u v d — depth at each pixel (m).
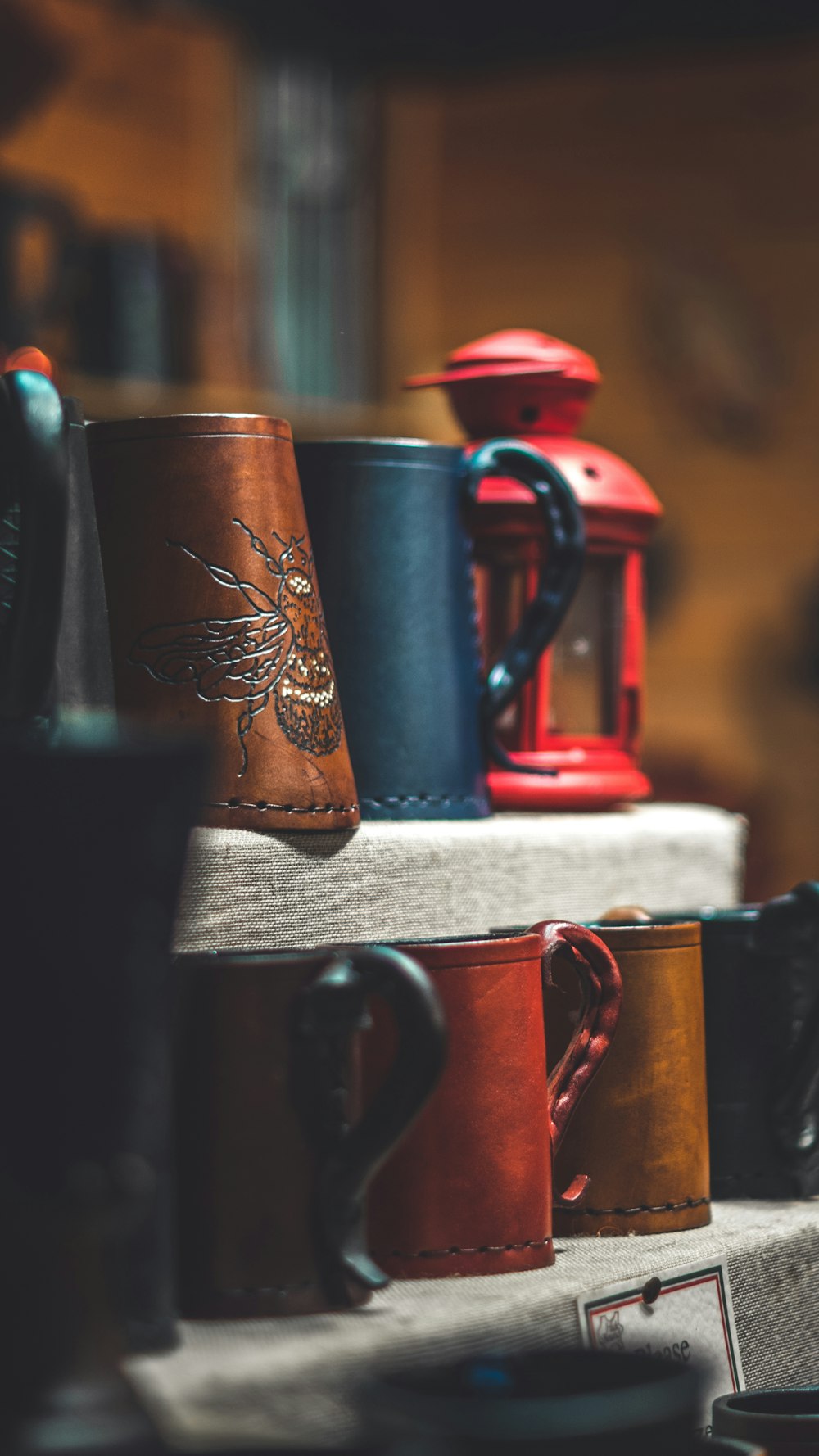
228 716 1.11
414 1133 1.00
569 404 1.41
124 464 1.12
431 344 3.36
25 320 2.11
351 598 1.25
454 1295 0.97
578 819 1.36
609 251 3.34
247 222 3.00
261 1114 0.94
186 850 0.87
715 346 3.30
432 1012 0.93
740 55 3.26
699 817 1.44
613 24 3.19
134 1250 0.89
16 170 2.69
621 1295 1.01
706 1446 0.93
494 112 3.35
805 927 1.15
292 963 0.95
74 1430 0.84
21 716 0.95
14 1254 0.85
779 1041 1.16
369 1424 0.86
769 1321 1.09
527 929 1.07
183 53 2.89
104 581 1.11
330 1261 0.94
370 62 3.19
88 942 0.85
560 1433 0.84
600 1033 1.08
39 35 2.71
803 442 3.29
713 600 3.35
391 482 1.26
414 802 1.25
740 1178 1.17
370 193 3.22
